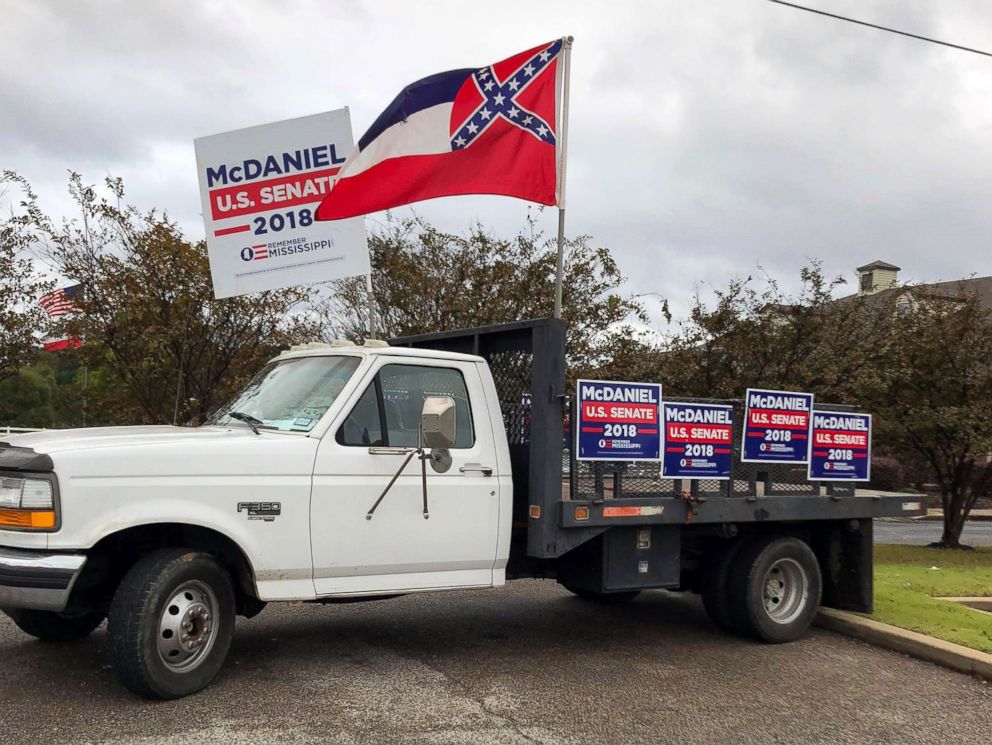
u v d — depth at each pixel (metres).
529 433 6.55
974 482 15.74
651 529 6.70
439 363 6.18
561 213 7.50
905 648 6.95
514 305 14.27
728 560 7.24
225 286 9.05
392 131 7.94
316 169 8.88
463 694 5.47
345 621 7.39
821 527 7.98
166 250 11.91
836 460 7.49
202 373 12.66
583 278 14.59
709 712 5.33
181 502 5.05
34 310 14.02
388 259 14.55
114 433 5.46
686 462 6.60
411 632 7.09
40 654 6.04
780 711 5.41
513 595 8.95
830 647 7.12
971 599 8.93
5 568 4.73
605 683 5.85
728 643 7.15
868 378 12.77
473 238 14.70
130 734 4.57
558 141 7.61
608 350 14.41
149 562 5.05
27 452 4.84
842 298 13.94
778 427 7.14
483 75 7.84
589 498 6.20
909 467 19.84
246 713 4.95
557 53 7.67
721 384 13.45
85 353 12.26
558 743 4.70
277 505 5.35
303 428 5.68
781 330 13.51
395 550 5.76
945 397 14.10
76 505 4.79
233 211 9.03
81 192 11.99
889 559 12.67
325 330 14.69
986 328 13.93
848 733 5.05
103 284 11.84
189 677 5.13
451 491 5.99
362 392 5.79
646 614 8.23
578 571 6.71
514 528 6.60
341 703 5.20
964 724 5.29
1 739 4.47
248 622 7.24
